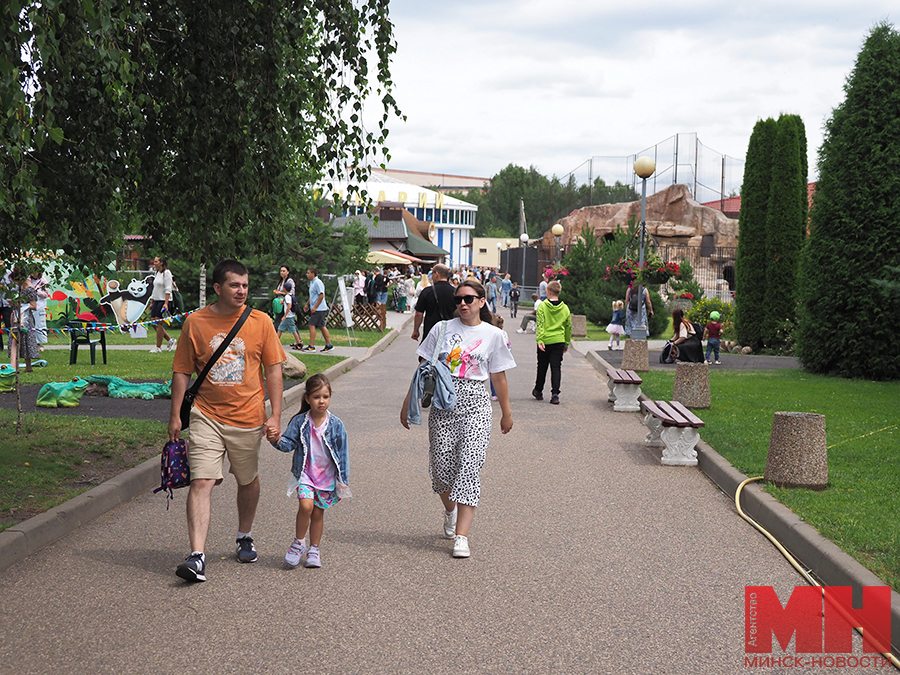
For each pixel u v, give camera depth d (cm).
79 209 727
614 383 1317
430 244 7194
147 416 1081
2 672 398
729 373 1759
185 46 764
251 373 559
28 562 561
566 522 682
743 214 2339
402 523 673
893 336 1669
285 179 825
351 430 1104
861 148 1727
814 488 741
